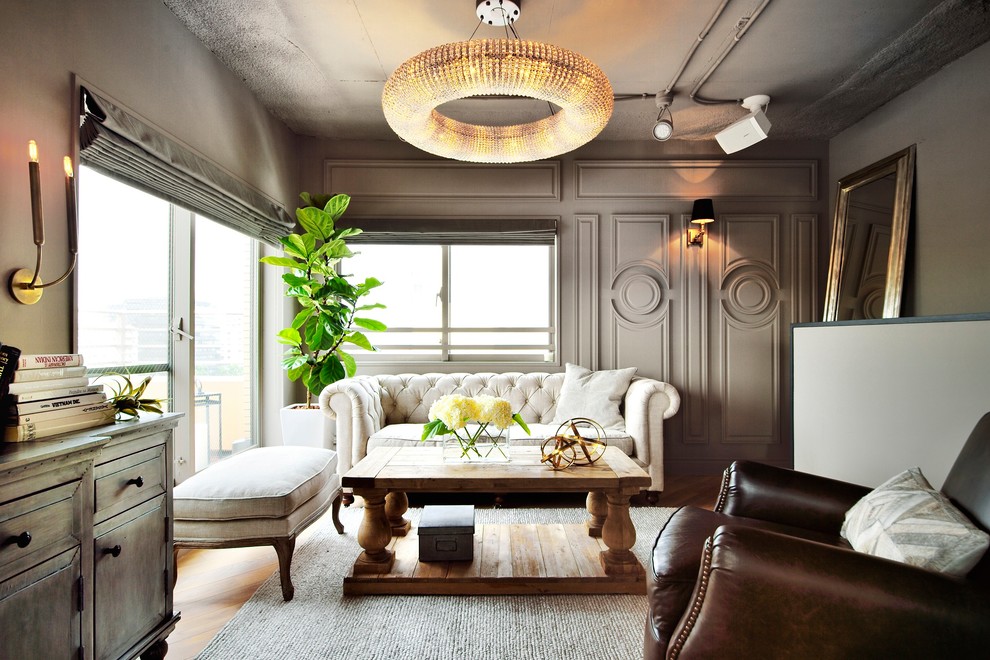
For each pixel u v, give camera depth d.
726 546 1.07
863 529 1.31
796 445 2.95
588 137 2.26
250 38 2.53
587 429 3.15
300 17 2.36
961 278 2.72
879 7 2.29
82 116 1.76
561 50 1.85
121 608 1.34
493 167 3.90
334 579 2.08
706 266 3.87
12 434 1.16
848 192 3.57
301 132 3.78
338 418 3.03
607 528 1.99
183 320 2.64
